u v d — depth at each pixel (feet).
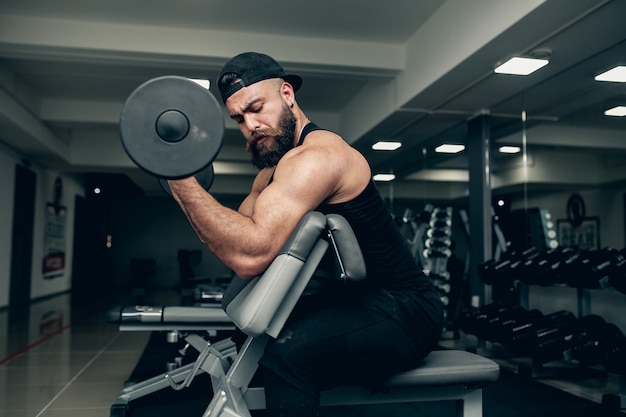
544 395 8.23
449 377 3.42
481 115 13.83
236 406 2.91
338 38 12.82
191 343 7.41
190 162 2.56
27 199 22.54
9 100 14.98
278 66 3.45
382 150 18.93
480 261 13.41
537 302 11.61
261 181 4.28
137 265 32.37
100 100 18.13
